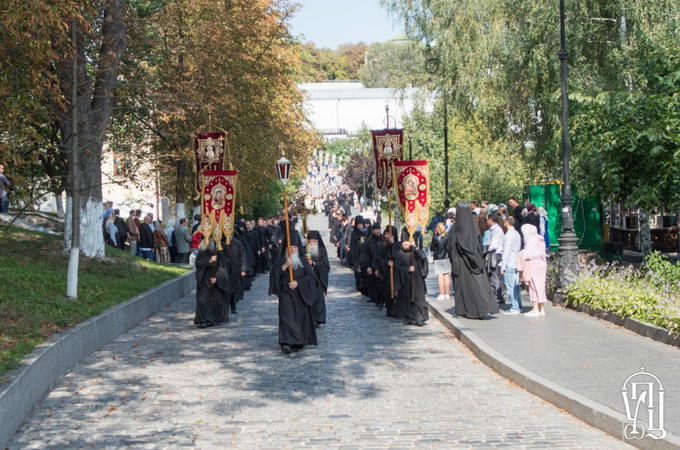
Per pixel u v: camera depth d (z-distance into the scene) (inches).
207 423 342.6
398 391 399.2
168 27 918.4
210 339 574.6
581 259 1021.2
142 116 1024.9
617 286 578.9
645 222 874.1
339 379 429.4
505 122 1085.8
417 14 1091.3
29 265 706.8
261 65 1148.5
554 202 1101.7
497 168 1530.5
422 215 634.8
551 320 581.9
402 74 1165.1
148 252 1125.7
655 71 690.2
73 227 608.1
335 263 1425.9
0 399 311.7
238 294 823.7
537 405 363.9
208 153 907.4
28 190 681.6
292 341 503.8
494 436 313.1
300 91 1494.8
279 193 1879.9
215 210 634.8
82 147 671.1
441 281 761.0
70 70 703.7
